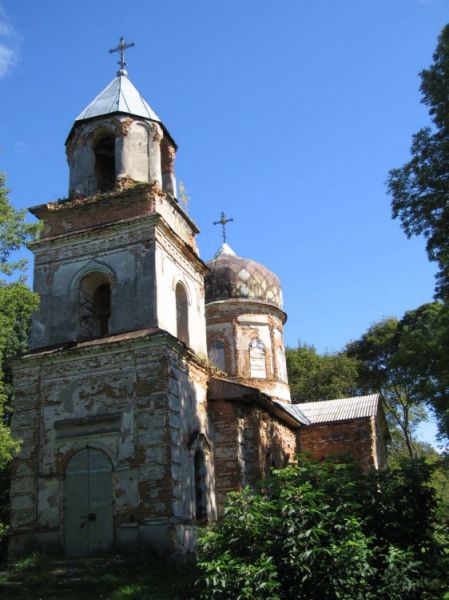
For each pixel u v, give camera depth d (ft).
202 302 72.38
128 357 56.95
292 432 86.94
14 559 54.29
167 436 53.47
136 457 53.62
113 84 72.74
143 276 60.59
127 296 60.59
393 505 35.63
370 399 95.40
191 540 53.67
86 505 54.29
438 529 37.52
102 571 47.16
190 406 60.13
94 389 57.21
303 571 30.96
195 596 34.01
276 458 75.97
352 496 35.27
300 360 149.59
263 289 98.32
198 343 69.21
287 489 34.22
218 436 64.64
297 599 30.89
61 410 57.88
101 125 68.59
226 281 97.14
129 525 51.96
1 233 52.21
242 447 65.10
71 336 61.46
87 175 67.77
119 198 64.39
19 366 60.49
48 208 66.23
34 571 48.39
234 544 32.68
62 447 56.54
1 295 50.26
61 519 54.44
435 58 56.24
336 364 145.18
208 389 65.62
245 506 34.12
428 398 79.05
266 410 74.28
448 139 55.47
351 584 30.50
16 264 52.75
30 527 55.11
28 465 57.11
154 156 68.80
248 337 95.35
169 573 47.29
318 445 87.71
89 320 64.13
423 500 36.45
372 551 31.99
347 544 30.86
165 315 61.00
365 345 152.66
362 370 151.02
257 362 94.68
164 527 50.90
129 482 53.21
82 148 68.80
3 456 49.98
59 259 64.75
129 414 55.21
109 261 62.49
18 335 83.66
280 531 32.37
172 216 67.82
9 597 43.62
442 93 54.90
